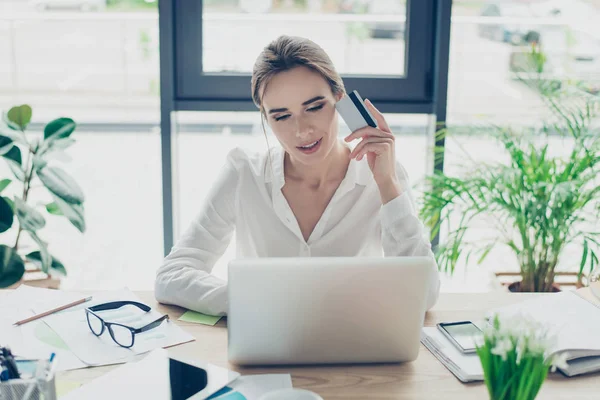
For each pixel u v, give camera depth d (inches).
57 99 189.3
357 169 67.8
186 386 42.8
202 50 99.3
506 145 86.9
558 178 83.6
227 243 67.7
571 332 49.1
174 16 97.7
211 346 50.1
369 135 57.9
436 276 57.4
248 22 99.3
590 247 83.9
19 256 86.9
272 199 67.6
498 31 109.3
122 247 137.2
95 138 193.6
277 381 44.4
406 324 45.8
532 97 92.7
